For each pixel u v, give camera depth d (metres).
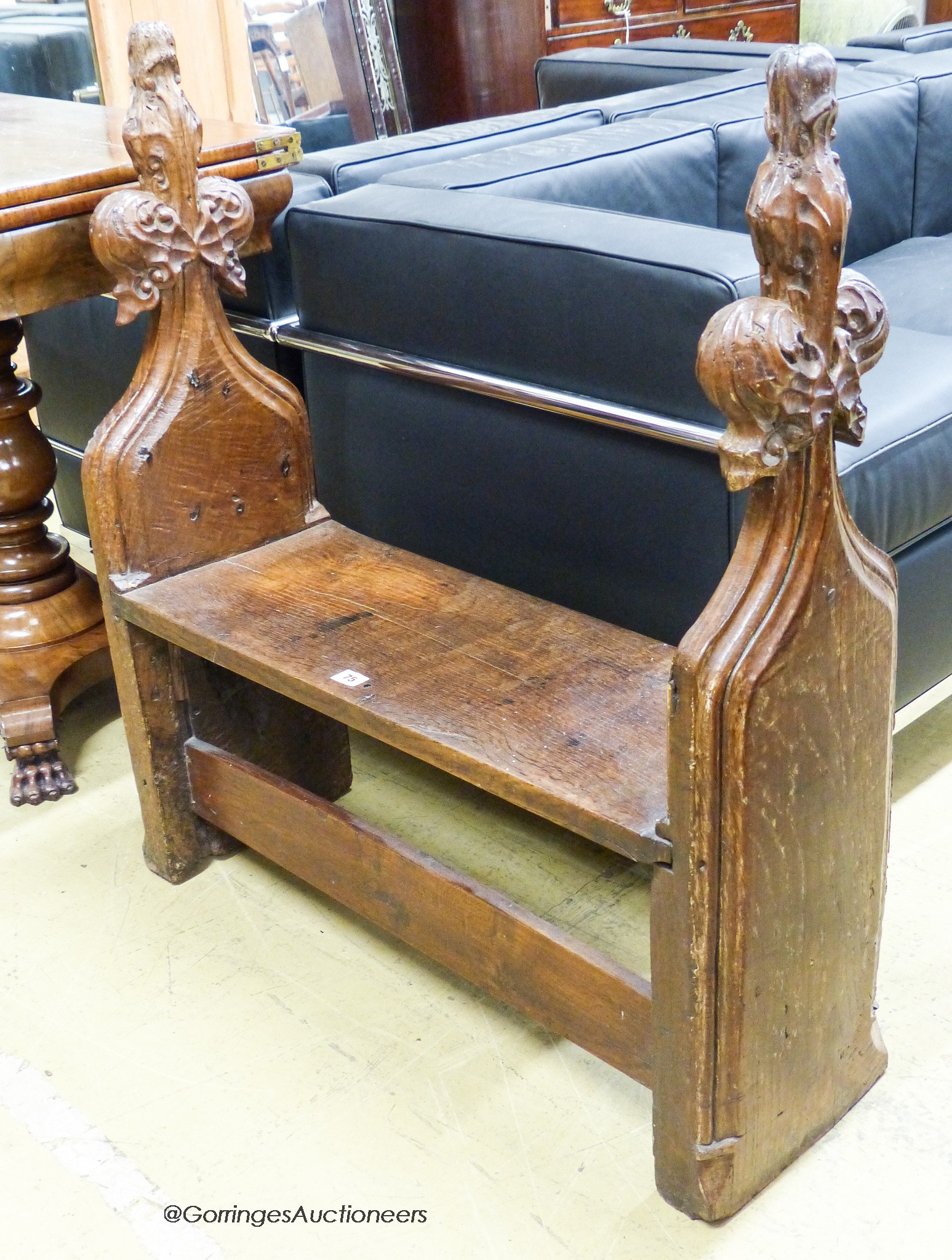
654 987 1.08
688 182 2.18
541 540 1.62
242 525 1.57
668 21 4.50
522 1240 1.16
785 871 1.04
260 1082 1.35
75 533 2.66
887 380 1.66
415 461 1.74
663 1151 1.16
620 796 1.06
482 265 1.50
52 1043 1.41
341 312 1.73
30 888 1.67
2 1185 1.24
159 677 1.54
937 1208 1.17
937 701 1.95
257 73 3.85
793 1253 1.13
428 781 1.85
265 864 1.71
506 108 4.23
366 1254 1.15
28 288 1.43
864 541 1.05
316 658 1.31
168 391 1.47
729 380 0.87
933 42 3.34
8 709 1.84
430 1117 1.30
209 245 1.45
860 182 2.53
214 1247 1.16
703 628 0.95
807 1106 1.20
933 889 1.57
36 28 3.49
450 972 1.50
